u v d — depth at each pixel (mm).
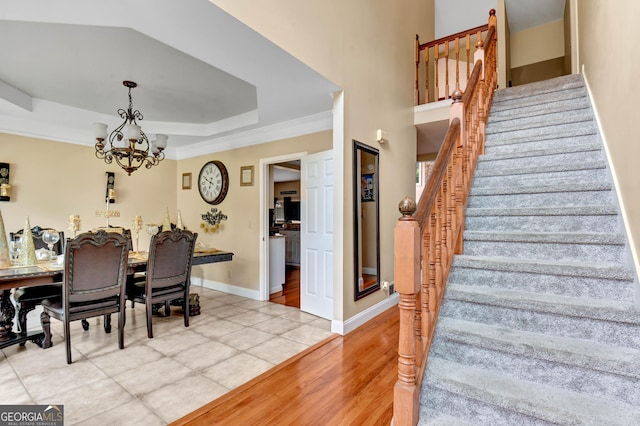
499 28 5156
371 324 3330
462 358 1684
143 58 2891
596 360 1363
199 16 1887
